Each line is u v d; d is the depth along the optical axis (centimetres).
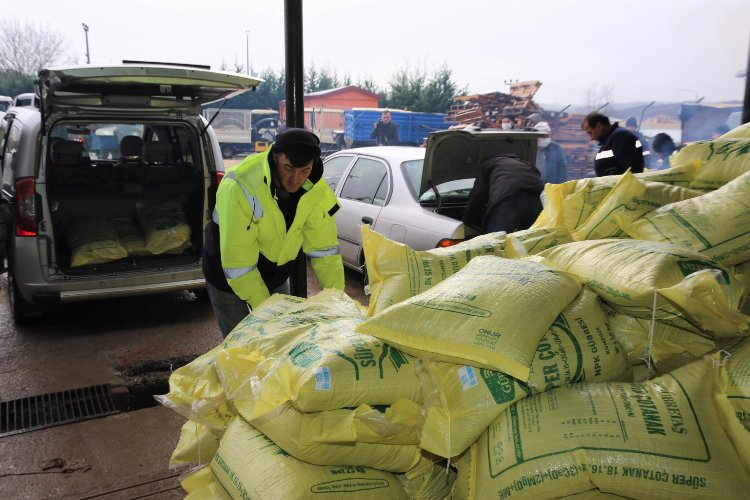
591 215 236
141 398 382
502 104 2089
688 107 1502
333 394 153
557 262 197
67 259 495
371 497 165
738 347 165
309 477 161
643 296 161
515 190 464
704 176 244
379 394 158
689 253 175
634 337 180
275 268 280
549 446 144
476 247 213
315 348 168
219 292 290
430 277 197
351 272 689
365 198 603
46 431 338
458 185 554
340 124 2700
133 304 568
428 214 519
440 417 155
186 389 201
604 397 150
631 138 585
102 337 483
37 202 448
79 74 375
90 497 279
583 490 144
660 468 136
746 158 233
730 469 138
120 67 382
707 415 145
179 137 562
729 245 188
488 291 166
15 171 449
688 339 176
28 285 453
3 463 306
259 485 162
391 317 167
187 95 474
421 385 160
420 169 579
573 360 158
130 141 564
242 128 2527
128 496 280
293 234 270
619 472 138
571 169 1738
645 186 226
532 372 155
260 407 159
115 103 455
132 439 331
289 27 380
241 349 187
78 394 384
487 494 148
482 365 154
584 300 179
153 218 527
